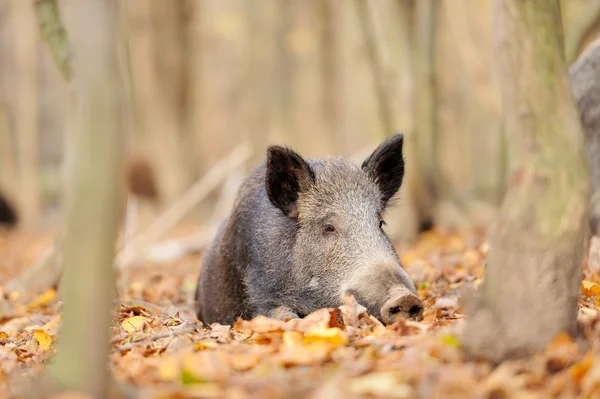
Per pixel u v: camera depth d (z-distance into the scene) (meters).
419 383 7.79
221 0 65.38
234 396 7.41
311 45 58.31
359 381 7.74
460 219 27.62
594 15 17.58
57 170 56.94
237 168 34.03
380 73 26.42
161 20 53.12
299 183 12.36
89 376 7.21
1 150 48.12
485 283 8.41
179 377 8.21
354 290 11.24
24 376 8.88
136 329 11.56
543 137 8.26
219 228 14.46
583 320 8.97
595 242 14.78
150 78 49.59
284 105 60.56
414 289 11.38
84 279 7.17
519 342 8.18
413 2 26.67
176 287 18.95
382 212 13.05
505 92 8.45
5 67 52.81
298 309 12.17
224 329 11.05
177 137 49.62
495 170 32.03
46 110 58.84
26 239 40.31
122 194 7.40
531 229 8.18
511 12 8.38
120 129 7.32
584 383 7.46
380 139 26.67
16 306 16.41
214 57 73.38
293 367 8.66
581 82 15.54
